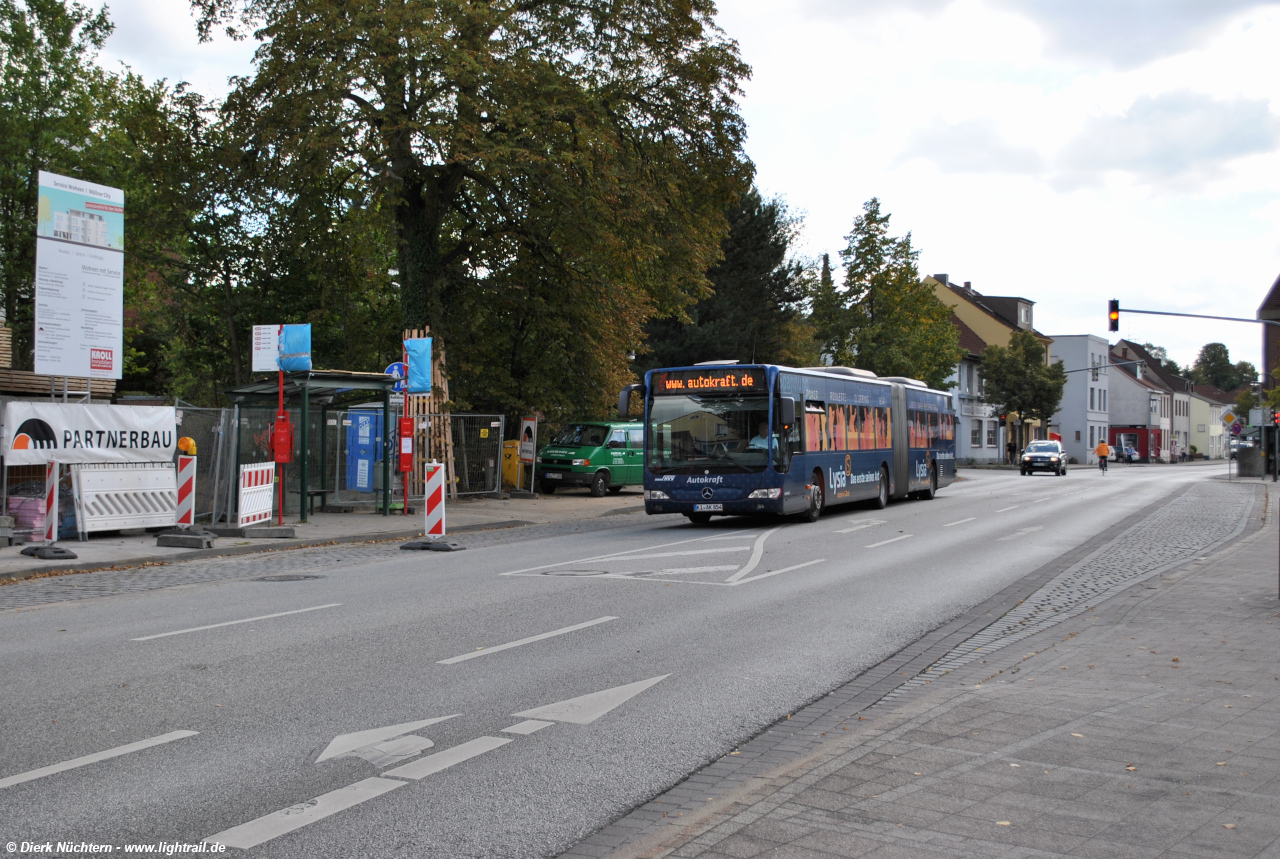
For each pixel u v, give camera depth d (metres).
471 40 22.17
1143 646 8.02
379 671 7.27
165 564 14.37
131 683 6.85
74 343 16.08
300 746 5.46
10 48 30.78
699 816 4.33
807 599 10.88
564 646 8.24
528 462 30.31
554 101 23.16
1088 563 14.10
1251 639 8.18
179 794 4.70
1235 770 4.85
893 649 8.30
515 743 5.58
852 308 54.78
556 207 24.84
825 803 4.44
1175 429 123.19
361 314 29.94
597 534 19.22
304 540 17.08
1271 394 59.50
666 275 29.78
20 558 13.73
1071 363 96.06
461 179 25.81
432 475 16.77
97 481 16.36
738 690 6.86
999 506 26.38
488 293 28.64
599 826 4.36
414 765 5.18
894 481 26.59
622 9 25.45
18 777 4.92
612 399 31.25
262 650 7.97
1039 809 4.35
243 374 28.36
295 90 22.47
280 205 25.30
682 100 26.50
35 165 30.73
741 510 19.78
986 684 6.84
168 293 28.45
